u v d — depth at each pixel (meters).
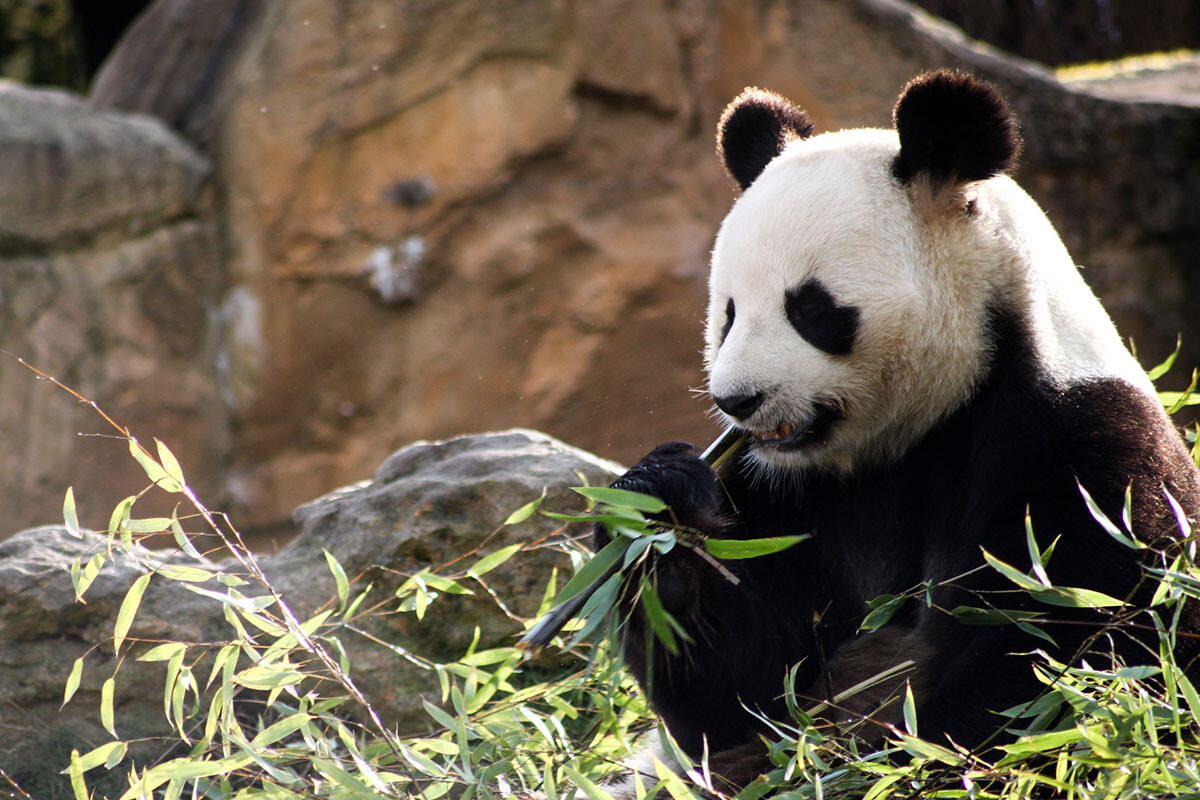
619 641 6.83
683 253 22.08
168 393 20.75
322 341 21.36
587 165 21.80
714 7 22.08
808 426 7.14
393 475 9.95
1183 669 6.45
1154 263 23.92
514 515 7.26
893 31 22.91
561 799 6.25
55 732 8.24
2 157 19.38
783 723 6.80
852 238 6.98
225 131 21.14
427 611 8.80
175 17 22.66
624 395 21.92
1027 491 6.61
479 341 21.50
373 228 21.28
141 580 6.62
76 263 20.06
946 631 6.95
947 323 7.02
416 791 7.22
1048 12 31.72
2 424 19.36
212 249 21.17
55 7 29.61
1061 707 6.23
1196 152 24.06
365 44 20.98
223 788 6.33
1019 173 23.20
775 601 7.58
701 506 6.76
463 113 21.27
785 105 8.33
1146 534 6.35
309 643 6.66
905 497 7.44
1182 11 33.34
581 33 21.38
